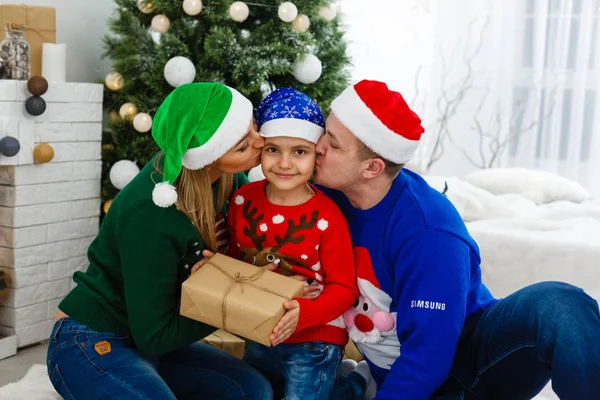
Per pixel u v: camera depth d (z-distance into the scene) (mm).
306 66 2770
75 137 2809
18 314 2672
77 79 3270
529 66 4355
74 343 1592
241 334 1484
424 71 4543
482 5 4445
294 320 1493
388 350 1666
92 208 2926
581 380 1334
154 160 1595
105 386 1519
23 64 2617
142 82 2957
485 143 4543
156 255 1527
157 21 2777
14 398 1978
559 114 4293
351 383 1776
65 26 3174
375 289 1626
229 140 1500
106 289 1619
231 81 2881
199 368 1745
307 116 1571
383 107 1518
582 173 4297
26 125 2586
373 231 1616
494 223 2680
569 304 1409
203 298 1475
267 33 2816
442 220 1562
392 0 4469
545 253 2387
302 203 1615
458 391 1593
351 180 1575
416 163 4648
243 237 1653
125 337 1639
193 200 1559
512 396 1605
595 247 2348
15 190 2604
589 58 4215
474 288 1644
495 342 1536
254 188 1674
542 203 3314
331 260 1600
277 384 1844
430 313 1487
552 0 4242
